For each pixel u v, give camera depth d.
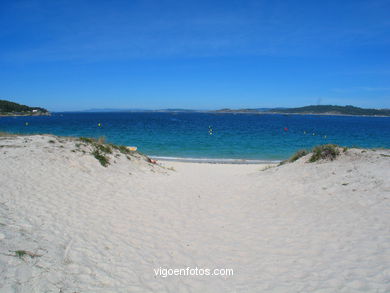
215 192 9.62
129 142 31.20
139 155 15.12
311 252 4.98
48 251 4.43
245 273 4.50
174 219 6.97
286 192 8.97
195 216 7.22
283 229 6.16
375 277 3.93
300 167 11.40
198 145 29.81
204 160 21.67
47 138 12.16
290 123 82.50
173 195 9.04
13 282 3.40
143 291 3.96
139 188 9.48
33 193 7.22
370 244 4.93
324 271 4.30
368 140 35.72
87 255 4.70
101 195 8.18
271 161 21.52
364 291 3.66
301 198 8.16
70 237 5.23
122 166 11.87
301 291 3.86
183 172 15.02
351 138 38.19
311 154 12.20
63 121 79.81
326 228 5.91
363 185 7.96
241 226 6.51
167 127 56.69
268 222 6.66
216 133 43.53
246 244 5.57
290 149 27.80
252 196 8.95
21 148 10.47
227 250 5.36
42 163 9.51
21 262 3.86
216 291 4.04
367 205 6.71
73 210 6.69
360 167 9.32
